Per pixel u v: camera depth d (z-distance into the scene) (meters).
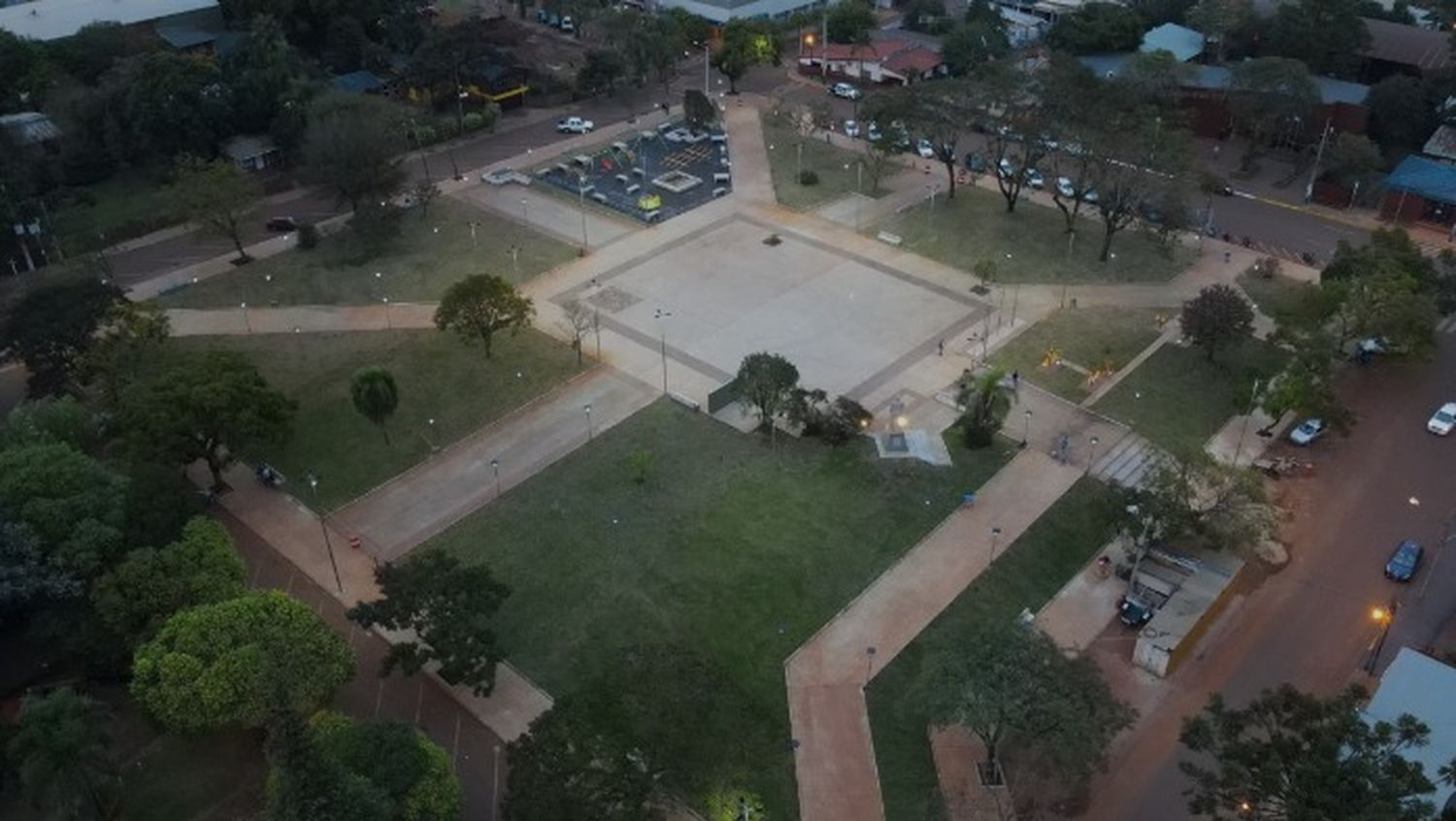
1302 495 93.38
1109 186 125.25
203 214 128.75
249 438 89.00
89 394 106.12
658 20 190.25
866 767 70.44
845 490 93.81
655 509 91.81
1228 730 59.50
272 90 159.00
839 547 87.56
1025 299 123.12
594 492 93.88
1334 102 155.00
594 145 166.25
